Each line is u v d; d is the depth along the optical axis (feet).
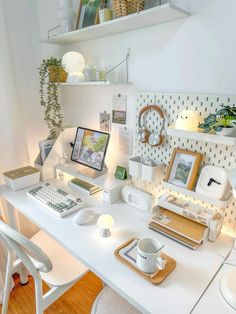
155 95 4.06
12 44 5.53
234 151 3.36
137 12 3.40
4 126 5.42
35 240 4.66
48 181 5.52
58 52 5.87
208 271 2.93
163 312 2.39
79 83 4.60
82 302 5.33
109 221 3.61
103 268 2.95
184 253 3.24
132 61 4.33
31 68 5.94
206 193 3.52
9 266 4.16
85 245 3.38
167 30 3.71
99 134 4.97
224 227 3.73
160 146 4.23
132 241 3.42
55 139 5.67
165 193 4.33
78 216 3.90
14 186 4.99
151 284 2.72
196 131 3.28
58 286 3.68
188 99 3.67
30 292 5.57
